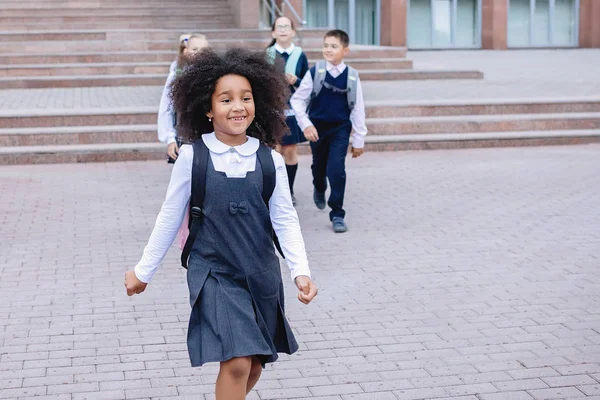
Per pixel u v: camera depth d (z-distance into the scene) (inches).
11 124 494.3
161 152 477.7
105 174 433.4
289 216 146.4
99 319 226.7
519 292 248.7
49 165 462.3
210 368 193.6
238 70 143.1
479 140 521.7
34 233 317.1
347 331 217.5
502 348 204.8
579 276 263.9
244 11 812.6
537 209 354.9
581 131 539.2
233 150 143.0
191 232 143.6
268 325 145.6
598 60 992.9
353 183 411.5
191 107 144.3
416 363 196.1
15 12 829.2
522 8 1268.5
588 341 208.8
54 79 669.3
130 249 296.0
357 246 299.9
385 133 523.5
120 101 572.1
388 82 721.0
